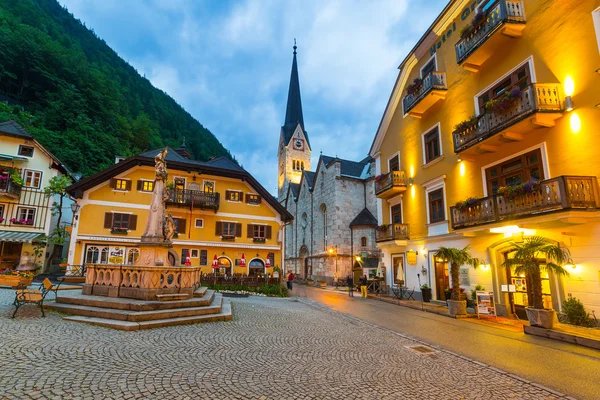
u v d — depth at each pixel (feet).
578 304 34.06
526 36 43.27
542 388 17.48
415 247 65.00
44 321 25.20
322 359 21.18
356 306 54.85
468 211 47.52
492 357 23.71
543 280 39.73
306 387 15.99
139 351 19.43
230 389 15.01
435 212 60.39
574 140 36.47
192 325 28.27
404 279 67.92
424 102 61.00
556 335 29.68
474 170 50.98
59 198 100.12
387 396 15.55
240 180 96.84
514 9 43.55
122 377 15.21
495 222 42.16
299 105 244.22
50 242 90.02
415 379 18.26
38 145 86.38
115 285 32.27
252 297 61.11
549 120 38.63
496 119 43.06
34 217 83.25
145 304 28.22
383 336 30.37
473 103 52.29
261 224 96.02
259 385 15.79
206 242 88.07
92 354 18.12
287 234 182.80
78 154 147.84
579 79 36.50
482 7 50.70
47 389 13.26
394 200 74.02
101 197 81.15
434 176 60.75
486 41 45.85
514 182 44.16
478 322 39.42
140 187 84.99
